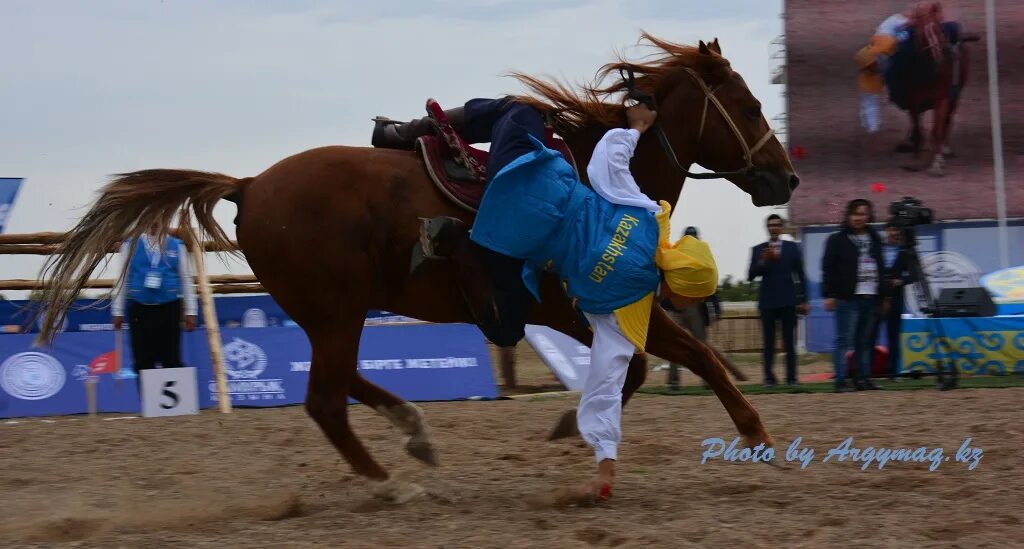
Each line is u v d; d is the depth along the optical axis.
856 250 13.74
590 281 6.67
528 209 6.77
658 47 7.87
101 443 10.42
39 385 13.22
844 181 24.34
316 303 7.14
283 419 12.08
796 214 24.30
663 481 7.73
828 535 5.78
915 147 24.16
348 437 7.27
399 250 7.17
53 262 7.50
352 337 7.20
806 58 24.36
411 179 7.21
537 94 7.55
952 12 24.06
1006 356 15.11
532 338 15.02
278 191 7.15
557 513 6.67
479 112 7.45
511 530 6.20
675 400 13.26
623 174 6.83
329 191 7.09
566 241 6.77
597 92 7.71
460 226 6.96
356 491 7.91
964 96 24.02
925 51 24.11
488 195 6.82
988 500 6.58
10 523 6.96
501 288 7.04
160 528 6.73
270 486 8.16
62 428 11.61
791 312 14.95
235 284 15.79
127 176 7.42
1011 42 23.88
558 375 14.77
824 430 9.93
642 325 6.78
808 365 20.48
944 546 5.51
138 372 13.00
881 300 13.74
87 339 13.66
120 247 8.00
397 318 15.55
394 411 7.89
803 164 24.39
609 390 6.73
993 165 24.00
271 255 7.12
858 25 24.25
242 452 9.79
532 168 6.82
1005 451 8.31
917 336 15.02
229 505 7.30
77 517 6.98
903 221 14.36
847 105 24.31
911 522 6.05
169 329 12.90
